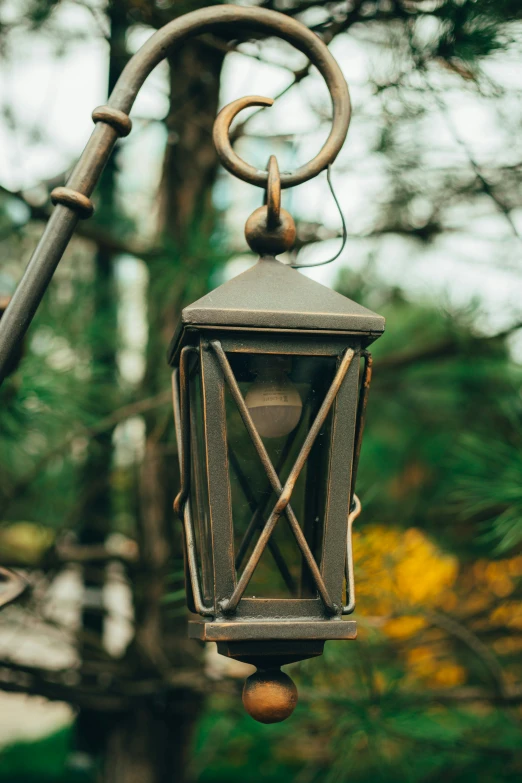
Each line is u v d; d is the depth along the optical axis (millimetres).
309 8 2609
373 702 2615
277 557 1998
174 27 1920
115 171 3250
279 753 3805
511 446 2709
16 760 5387
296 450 1841
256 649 1771
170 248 2855
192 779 3527
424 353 3262
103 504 3354
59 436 2957
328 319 1769
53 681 2918
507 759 2801
